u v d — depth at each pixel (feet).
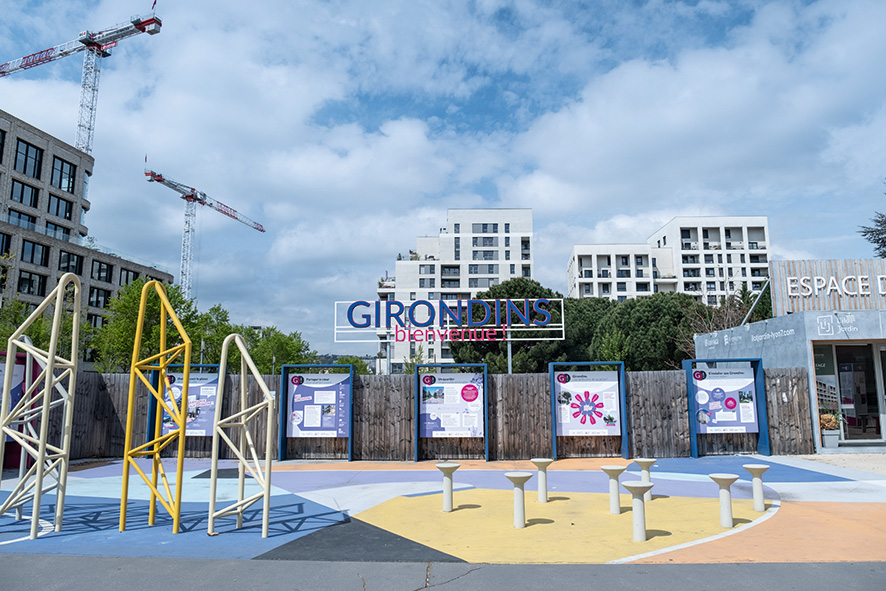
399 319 70.59
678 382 50.52
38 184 178.91
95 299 194.08
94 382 53.16
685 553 21.63
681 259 312.29
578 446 50.37
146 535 25.27
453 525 26.86
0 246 158.92
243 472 27.32
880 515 27.43
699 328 142.10
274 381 51.93
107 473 43.91
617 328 155.94
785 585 17.83
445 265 314.55
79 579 19.24
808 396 50.90
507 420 50.55
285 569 20.26
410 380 51.39
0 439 26.86
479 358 151.94
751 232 317.63
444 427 50.08
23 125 173.47
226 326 135.64
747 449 50.14
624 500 32.65
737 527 25.57
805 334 51.57
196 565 20.76
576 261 314.14
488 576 19.20
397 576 19.35
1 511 26.35
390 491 35.78
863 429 51.55
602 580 18.61
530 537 24.48
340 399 51.01
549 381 50.98
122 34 307.58
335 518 28.48
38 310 27.86
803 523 26.02
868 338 51.13
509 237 317.42
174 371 52.85
